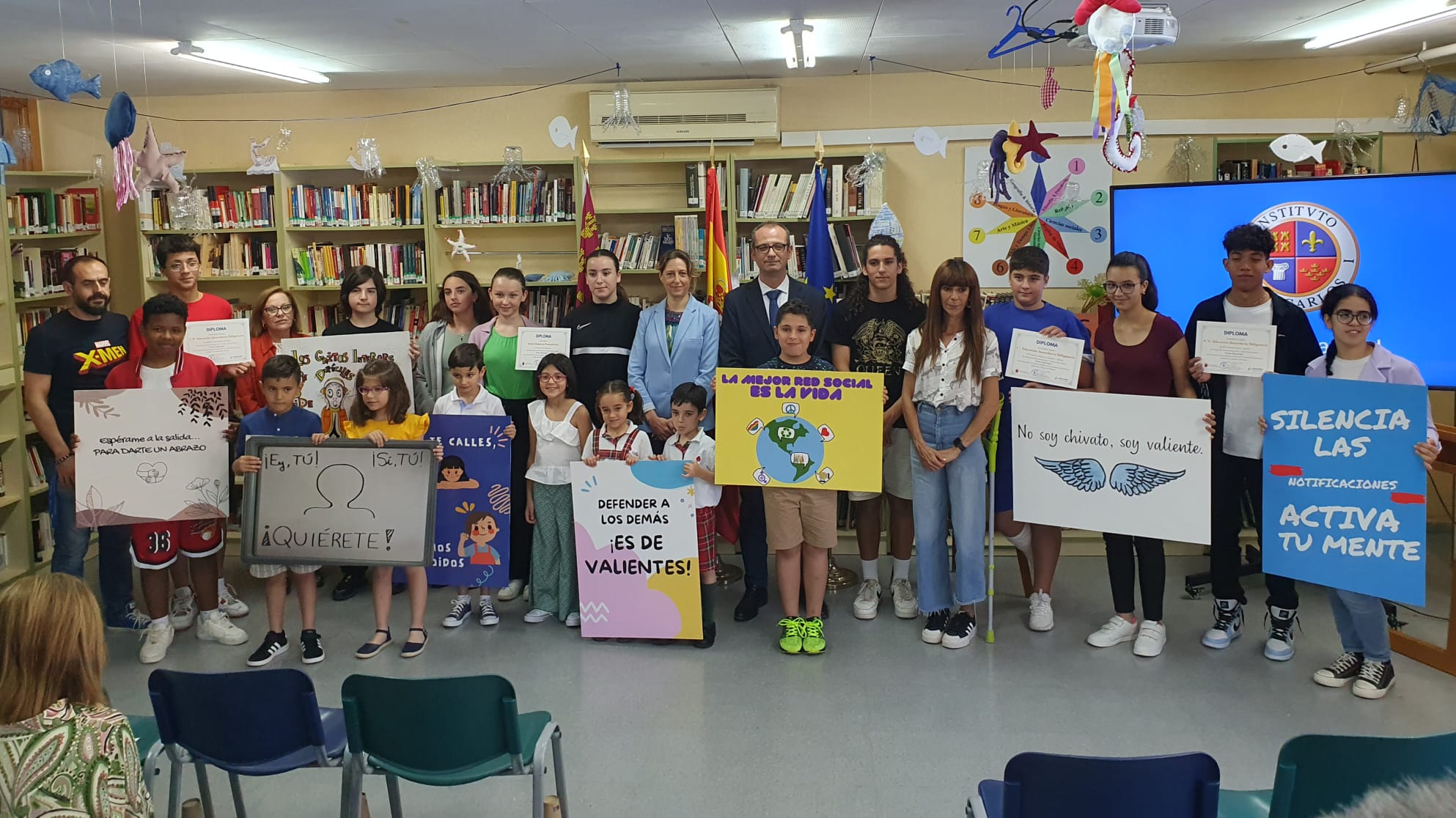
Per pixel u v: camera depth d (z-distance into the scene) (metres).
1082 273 6.00
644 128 6.01
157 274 6.18
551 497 4.31
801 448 3.94
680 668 3.92
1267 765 3.08
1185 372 4.03
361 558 3.93
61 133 6.25
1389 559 3.46
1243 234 3.85
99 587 5.16
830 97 6.05
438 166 6.03
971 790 2.96
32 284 5.73
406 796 3.02
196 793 3.06
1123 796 1.89
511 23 4.49
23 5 4.02
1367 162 5.66
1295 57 5.73
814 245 5.32
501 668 3.94
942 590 4.16
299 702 2.37
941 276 3.94
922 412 4.07
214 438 4.05
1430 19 4.73
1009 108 5.95
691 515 4.01
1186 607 4.57
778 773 3.08
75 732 1.62
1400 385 3.41
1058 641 4.17
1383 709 3.49
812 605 4.10
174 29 4.49
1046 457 3.99
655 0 4.11
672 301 4.56
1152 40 3.42
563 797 2.62
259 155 6.08
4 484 5.14
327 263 6.19
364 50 5.04
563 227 6.31
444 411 4.36
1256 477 3.93
